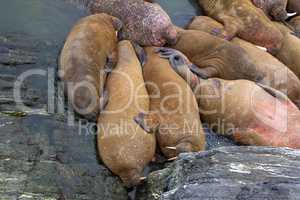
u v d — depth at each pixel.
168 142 10.77
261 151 9.63
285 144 11.30
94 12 13.86
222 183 8.59
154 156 10.81
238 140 11.66
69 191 9.65
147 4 13.61
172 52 12.68
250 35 14.38
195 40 13.32
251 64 12.88
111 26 12.99
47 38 13.02
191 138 10.76
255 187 8.49
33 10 13.71
